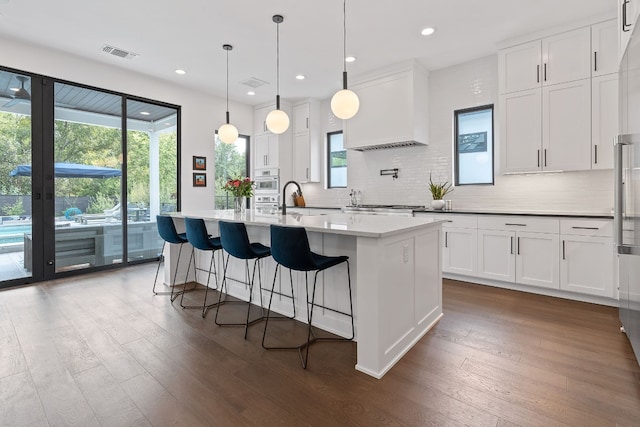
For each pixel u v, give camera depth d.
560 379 1.93
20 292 3.62
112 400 1.76
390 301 2.13
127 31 3.59
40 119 3.98
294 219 2.86
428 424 1.58
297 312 2.90
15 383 1.91
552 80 3.53
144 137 5.00
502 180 4.23
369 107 4.84
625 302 2.36
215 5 3.11
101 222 4.58
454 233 4.05
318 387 1.89
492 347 2.34
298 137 6.22
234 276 3.56
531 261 3.52
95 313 3.02
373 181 5.42
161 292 3.67
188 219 3.11
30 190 3.95
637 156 1.87
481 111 4.47
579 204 3.72
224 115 5.97
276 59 4.33
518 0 3.05
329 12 3.24
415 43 3.90
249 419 1.62
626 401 1.73
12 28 3.51
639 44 1.82
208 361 2.18
